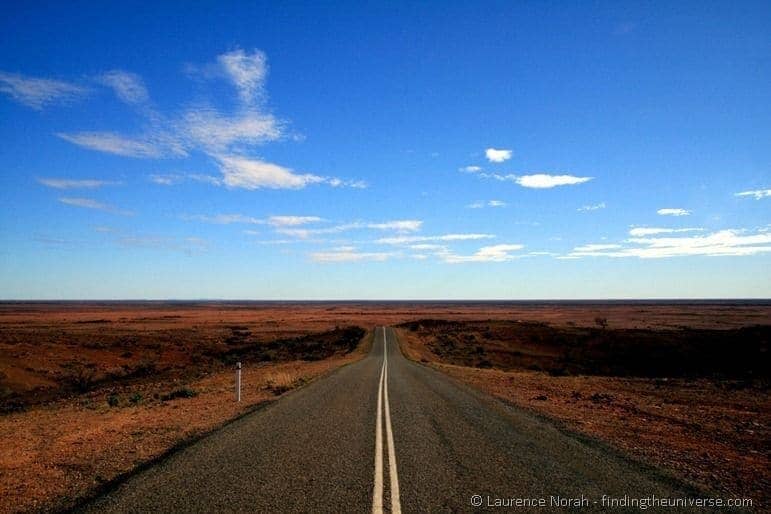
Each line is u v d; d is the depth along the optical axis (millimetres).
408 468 7938
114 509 6156
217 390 20219
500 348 59156
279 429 10922
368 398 16250
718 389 23016
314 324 102312
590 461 8531
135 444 9906
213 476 7438
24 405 24984
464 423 11898
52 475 7969
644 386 24125
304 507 6238
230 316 137000
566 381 25625
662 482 7453
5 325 83375
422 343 64562
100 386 31844
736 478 7984
